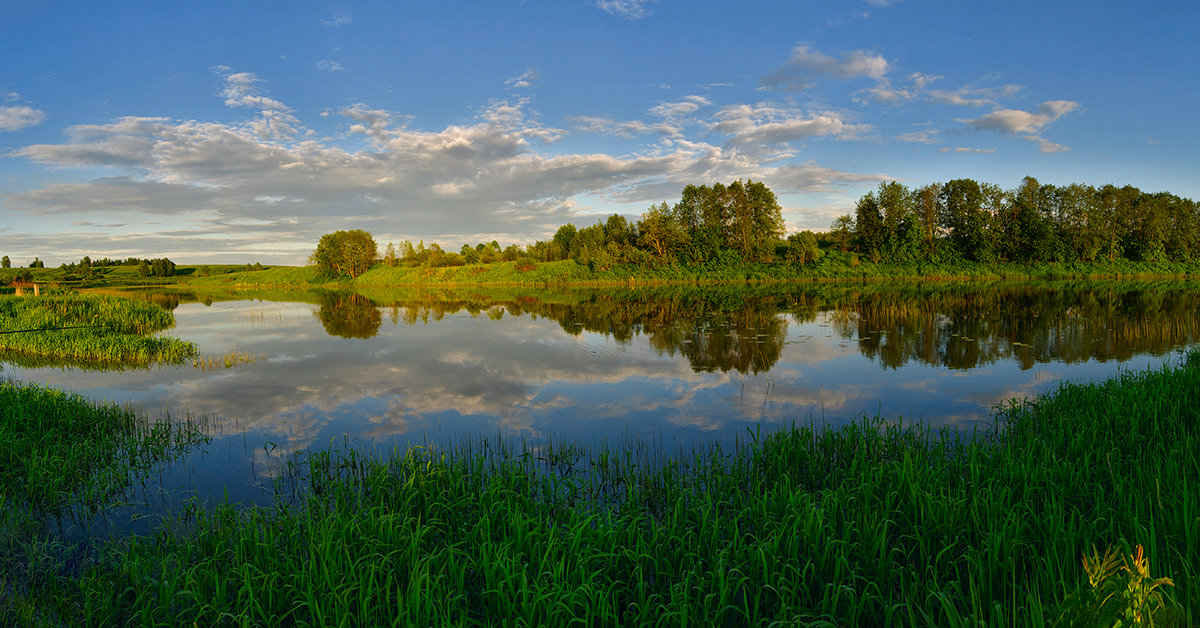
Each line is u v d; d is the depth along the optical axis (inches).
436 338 1179.9
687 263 3506.4
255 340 1188.5
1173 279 2743.6
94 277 4899.1
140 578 261.1
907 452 332.8
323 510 310.7
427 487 342.3
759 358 859.4
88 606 237.5
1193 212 3223.4
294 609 229.8
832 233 3526.1
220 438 508.7
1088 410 440.1
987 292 2031.3
